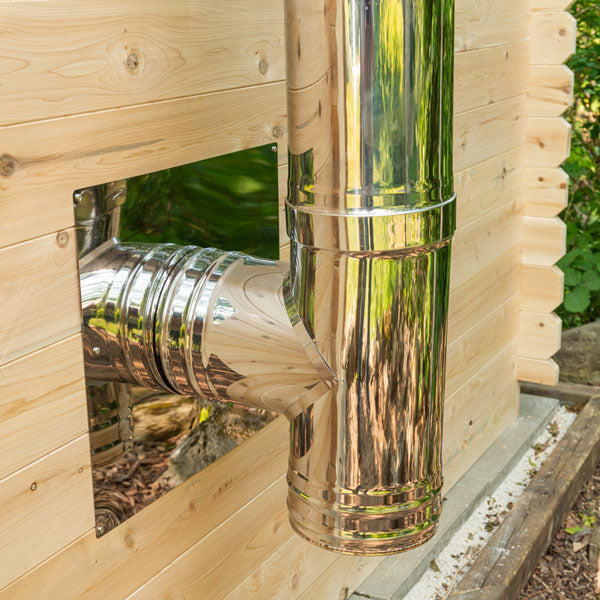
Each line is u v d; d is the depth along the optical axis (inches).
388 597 84.3
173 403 54.9
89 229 45.5
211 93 53.3
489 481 105.8
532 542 91.7
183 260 49.2
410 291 43.3
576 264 142.4
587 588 92.4
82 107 43.5
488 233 103.0
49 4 40.4
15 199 40.4
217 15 52.6
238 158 57.2
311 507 47.9
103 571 50.9
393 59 39.6
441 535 94.3
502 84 99.8
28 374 42.8
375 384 44.3
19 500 43.4
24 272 41.6
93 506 49.1
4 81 38.8
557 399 130.7
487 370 109.6
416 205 41.9
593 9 149.4
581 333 137.1
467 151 93.2
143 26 46.7
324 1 39.7
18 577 44.2
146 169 48.9
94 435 48.5
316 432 46.7
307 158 42.8
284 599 73.7
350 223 41.6
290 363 46.0
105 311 47.7
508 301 113.5
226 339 47.3
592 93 162.1
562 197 110.6
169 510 56.5
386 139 40.6
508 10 98.1
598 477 115.0
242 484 64.8
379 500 46.3
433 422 46.9
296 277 45.9
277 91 60.2
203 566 61.5
